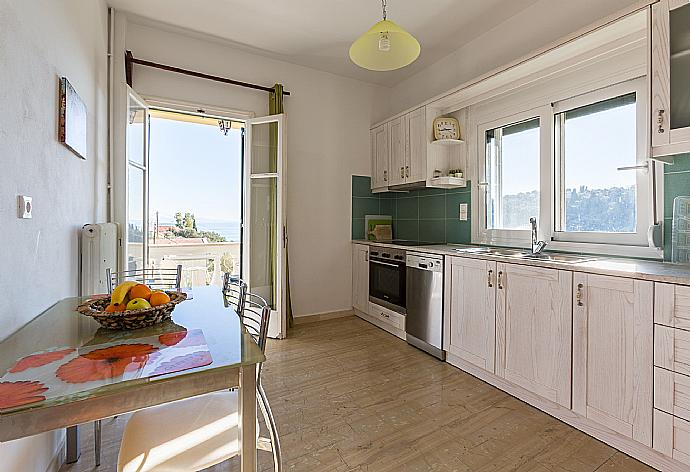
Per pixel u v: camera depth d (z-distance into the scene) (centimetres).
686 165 201
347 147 429
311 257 409
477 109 337
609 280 177
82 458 170
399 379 259
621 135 234
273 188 372
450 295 283
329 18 303
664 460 161
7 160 123
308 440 186
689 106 168
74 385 88
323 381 255
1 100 118
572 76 257
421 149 358
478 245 340
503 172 318
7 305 123
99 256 218
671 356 154
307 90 402
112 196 286
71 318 146
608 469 164
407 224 434
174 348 114
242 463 105
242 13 296
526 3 278
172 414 128
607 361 178
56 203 171
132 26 314
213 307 169
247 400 105
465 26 311
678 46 171
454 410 216
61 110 173
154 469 108
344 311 430
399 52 229
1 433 81
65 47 183
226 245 591
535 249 264
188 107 341
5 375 94
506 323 234
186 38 337
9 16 123
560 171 273
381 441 185
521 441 185
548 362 207
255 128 372
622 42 214
